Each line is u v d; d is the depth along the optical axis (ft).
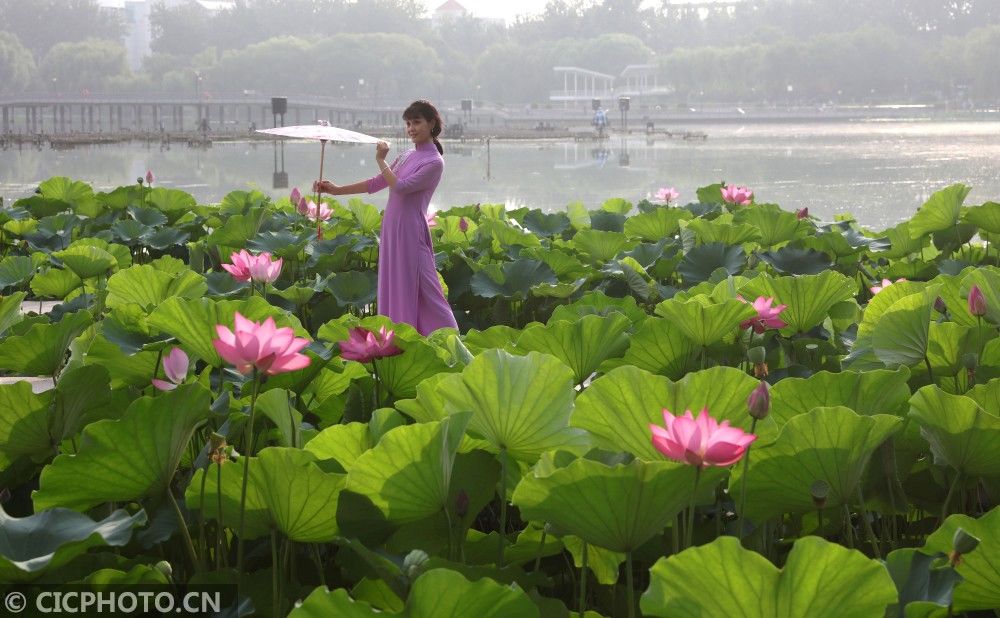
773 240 22.26
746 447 5.48
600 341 9.49
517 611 5.09
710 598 4.92
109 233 24.90
